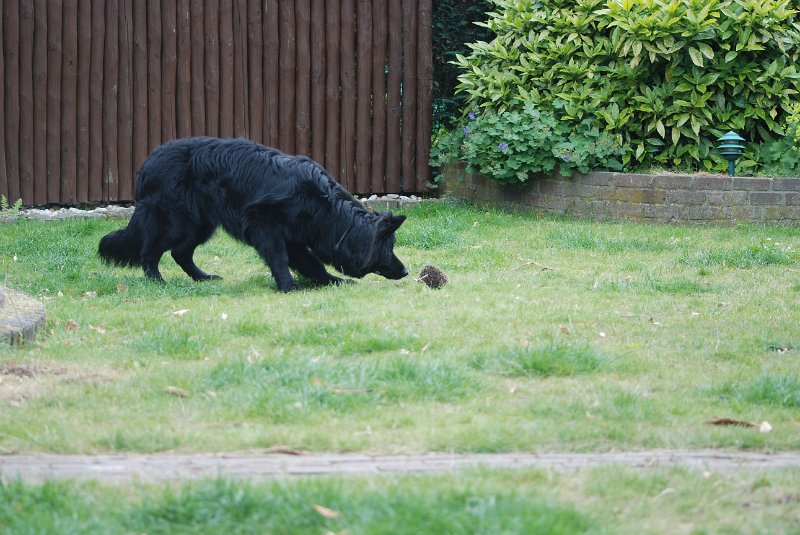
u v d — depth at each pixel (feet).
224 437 19.04
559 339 27.32
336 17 57.36
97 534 14.12
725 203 49.70
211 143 36.86
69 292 35.09
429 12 59.41
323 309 30.83
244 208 35.68
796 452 19.25
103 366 24.38
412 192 61.00
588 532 14.30
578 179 53.06
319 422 20.13
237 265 42.24
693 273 38.55
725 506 15.88
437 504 14.97
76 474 16.97
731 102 54.03
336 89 57.93
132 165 54.34
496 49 57.41
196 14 54.60
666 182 50.19
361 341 26.18
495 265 40.27
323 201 36.14
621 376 24.22
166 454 18.28
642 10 53.98
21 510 14.90
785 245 44.34
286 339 26.81
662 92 53.42
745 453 19.10
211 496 15.14
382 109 59.11
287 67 56.80
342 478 16.56
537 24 56.90
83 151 53.06
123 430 19.36
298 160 36.60
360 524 14.42
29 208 52.65
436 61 63.46
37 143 52.11
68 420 20.04
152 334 27.02
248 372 22.88
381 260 36.24
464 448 18.76
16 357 24.67
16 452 18.31
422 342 26.55
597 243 44.24
